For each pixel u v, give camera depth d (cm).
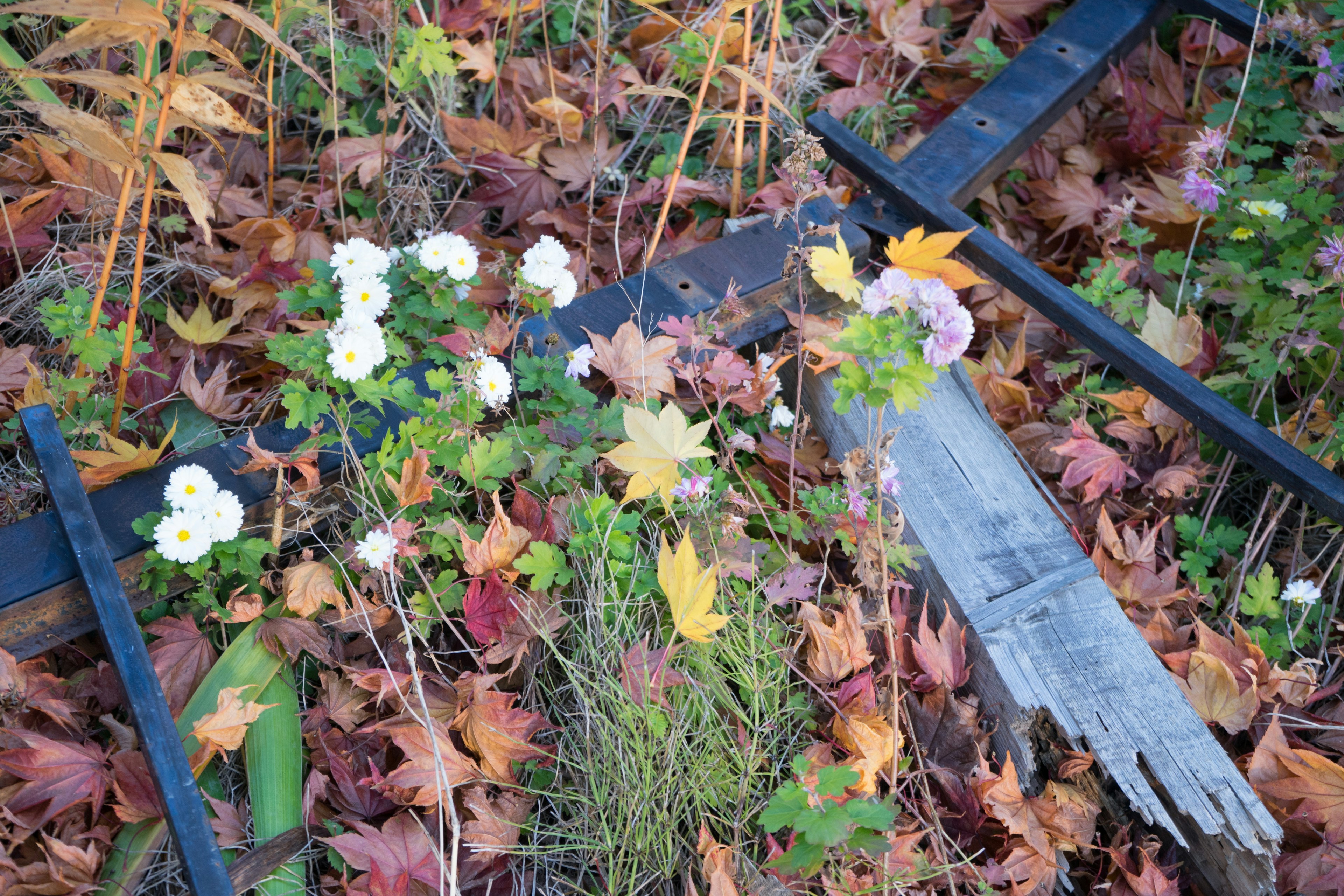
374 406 72
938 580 75
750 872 64
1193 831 69
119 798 63
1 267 88
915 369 61
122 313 86
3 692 64
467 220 101
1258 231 97
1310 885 69
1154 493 90
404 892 63
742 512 75
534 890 65
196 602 71
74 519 66
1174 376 84
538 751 67
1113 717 71
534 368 78
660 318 85
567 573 71
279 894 63
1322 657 80
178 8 71
